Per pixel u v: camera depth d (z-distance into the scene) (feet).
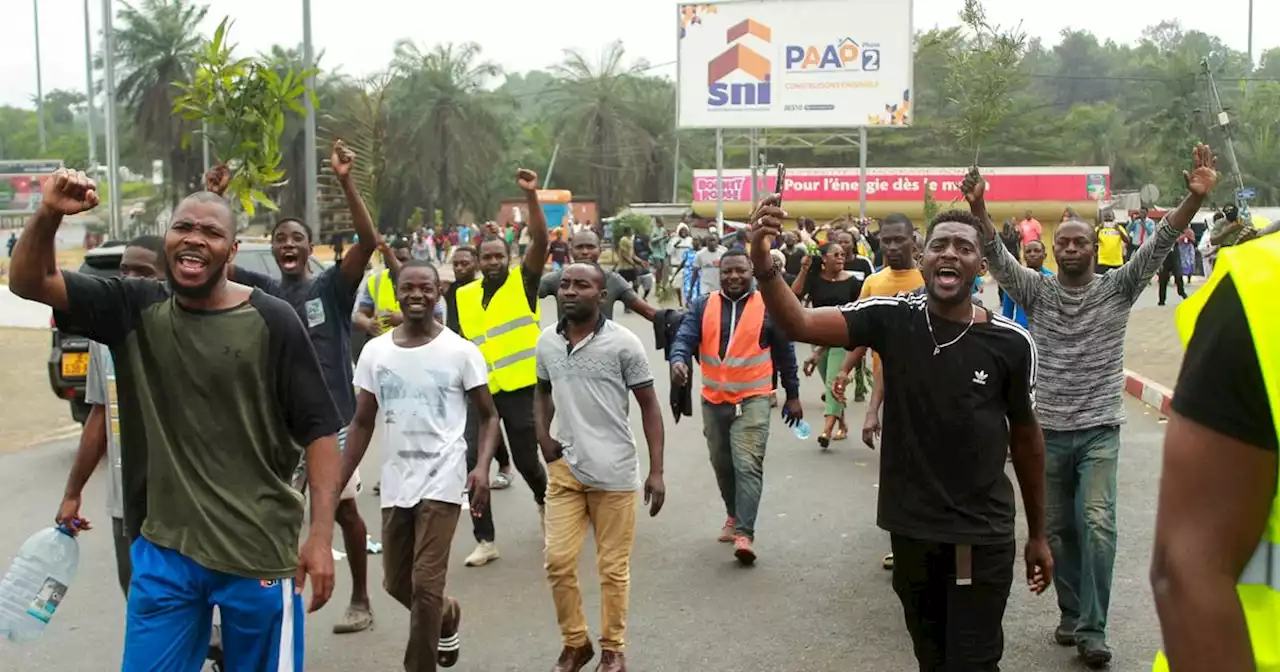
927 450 13.65
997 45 69.77
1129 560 23.52
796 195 140.36
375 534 26.43
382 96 129.90
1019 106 198.80
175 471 12.23
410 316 17.49
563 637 17.98
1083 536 18.35
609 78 237.66
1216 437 6.12
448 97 205.57
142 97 166.30
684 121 102.32
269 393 12.50
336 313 20.72
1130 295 18.69
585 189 249.34
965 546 13.47
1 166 151.64
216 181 19.62
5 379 51.24
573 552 17.79
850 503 28.68
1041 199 136.87
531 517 27.94
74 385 35.24
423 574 16.72
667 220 162.91
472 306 25.20
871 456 34.22
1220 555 6.15
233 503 12.32
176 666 12.25
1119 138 232.94
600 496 17.85
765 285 13.92
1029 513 14.75
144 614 12.19
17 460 35.19
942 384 13.58
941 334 13.70
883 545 25.02
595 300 17.84
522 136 272.92
